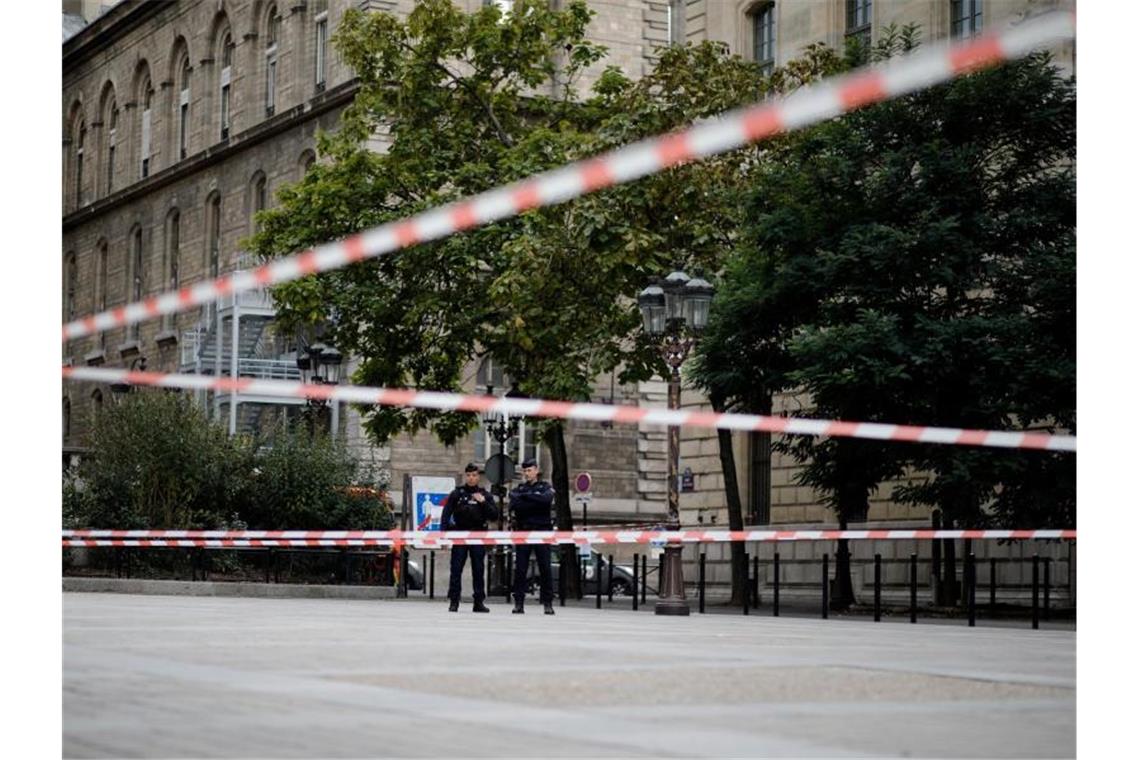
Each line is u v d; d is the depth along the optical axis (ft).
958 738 27.58
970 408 97.96
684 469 157.89
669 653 48.39
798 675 39.91
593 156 118.21
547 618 80.94
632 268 118.01
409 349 132.57
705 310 91.61
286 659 41.63
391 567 127.54
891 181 103.09
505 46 131.23
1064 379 95.50
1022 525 99.81
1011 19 125.49
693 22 160.66
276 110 205.26
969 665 46.60
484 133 133.49
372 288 130.11
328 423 174.91
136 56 242.37
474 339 131.44
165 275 230.48
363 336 133.49
